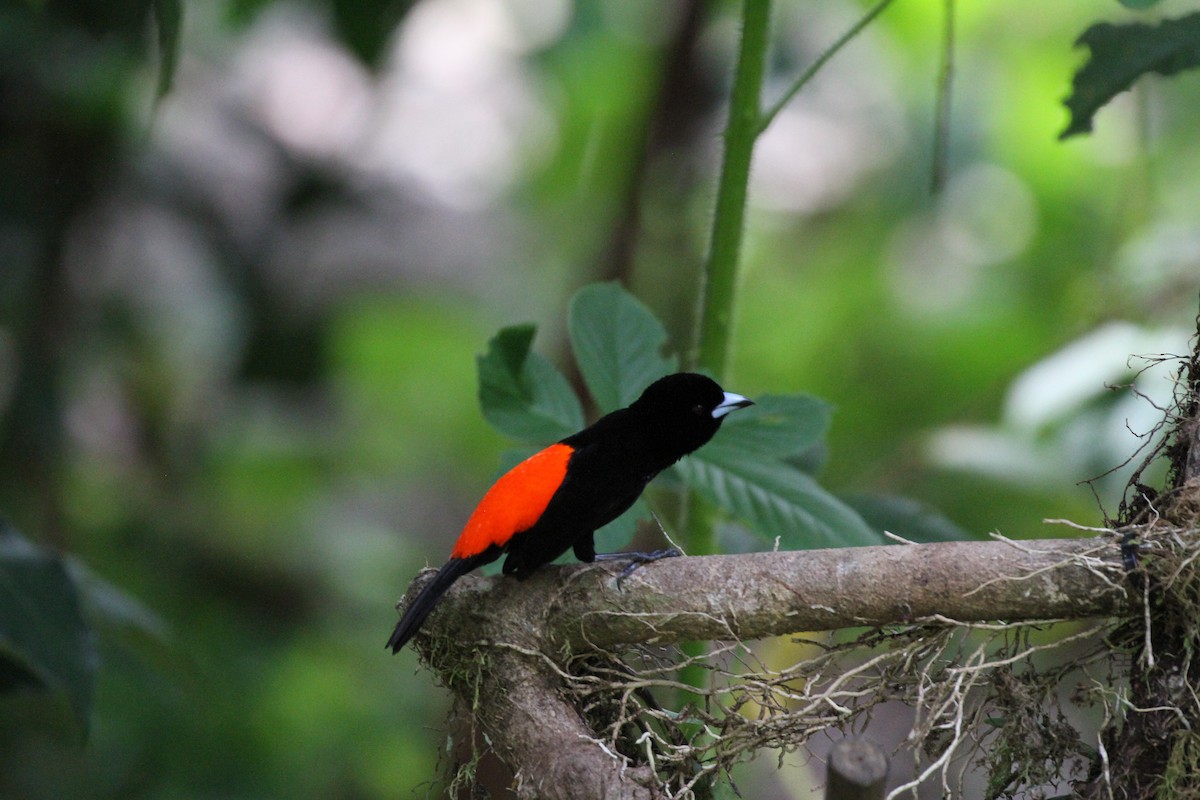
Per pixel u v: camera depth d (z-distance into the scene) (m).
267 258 13.86
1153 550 5.04
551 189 17.08
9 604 6.34
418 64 17.98
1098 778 5.26
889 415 16.88
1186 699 5.05
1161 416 9.75
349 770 14.25
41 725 12.20
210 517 15.67
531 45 17.14
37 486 11.95
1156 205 12.55
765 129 7.32
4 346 12.64
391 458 19.27
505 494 5.93
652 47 15.12
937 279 17.72
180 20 6.95
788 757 7.99
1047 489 10.32
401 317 18.64
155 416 14.78
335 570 16.34
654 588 5.65
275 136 13.96
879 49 16.77
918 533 7.13
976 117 17.02
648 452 6.30
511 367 6.71
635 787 5.20
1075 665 5.56
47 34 10.52
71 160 11.86
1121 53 7.05
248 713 14.01
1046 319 16.77
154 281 14.34
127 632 8.54
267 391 14.74
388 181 15.36
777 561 5.52
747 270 18.23
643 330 6.97
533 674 5.81
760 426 6.62
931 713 5.21
